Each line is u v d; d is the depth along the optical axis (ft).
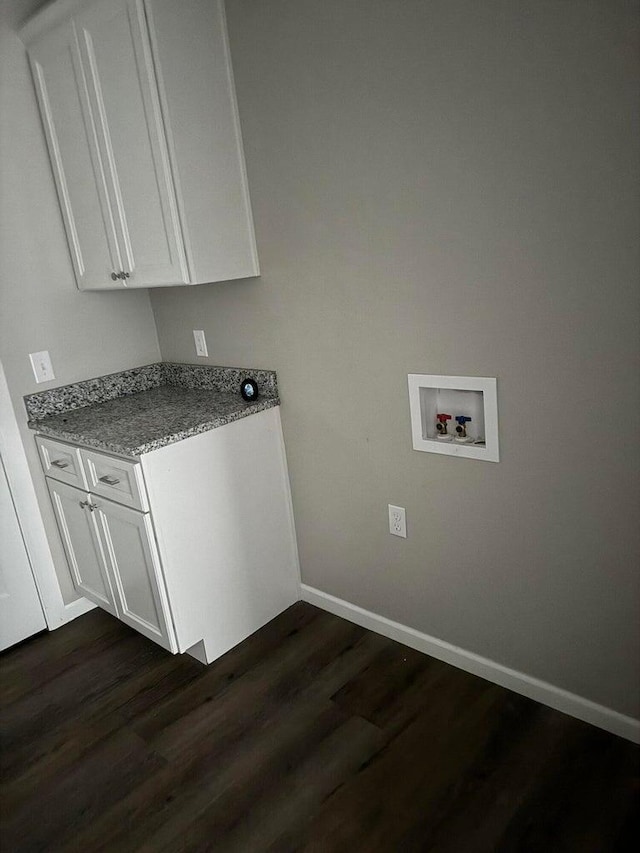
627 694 5.72
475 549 6.40
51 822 5.61
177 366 9.03
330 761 5.93
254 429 7.61
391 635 7.64
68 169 7.49
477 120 5.10
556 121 4.69
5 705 7.15
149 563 6.96
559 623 5.97
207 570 7.34
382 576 7.48
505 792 5.42
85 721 6.78
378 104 5.68
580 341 5.03
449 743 5.99
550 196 4.87
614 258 4.68
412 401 6.35
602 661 5.78
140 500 6.66
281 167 6.65
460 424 6.12
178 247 6.62
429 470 6.50
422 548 6.89
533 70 4.70
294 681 7.07
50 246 7.97
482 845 4.99
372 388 6.70
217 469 7.27
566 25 4.47
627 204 4.53
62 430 7.48
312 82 6.09
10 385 7.85
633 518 5.18
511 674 6.53
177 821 5.48
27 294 7.86
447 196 5.47
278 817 5.42
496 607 6.43
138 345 9.09
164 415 7.59
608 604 5.57
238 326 7.92
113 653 7.97
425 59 5.26
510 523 6.01
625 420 4.97
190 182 6.50
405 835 5.14
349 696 6.75
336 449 7.36
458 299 5.67
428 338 6.02
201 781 5.86
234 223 7.00
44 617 8.51
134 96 6.32
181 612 7.13
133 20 5.99
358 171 6.02
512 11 4.69
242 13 6.40
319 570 8.27
